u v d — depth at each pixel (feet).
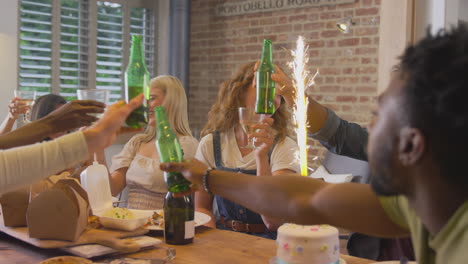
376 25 14.49
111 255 4.95
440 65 2.14
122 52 18.22
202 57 18.49
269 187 3.71
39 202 5.04
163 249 5.16
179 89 9.18
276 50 16.56
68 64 16.92
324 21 15.52
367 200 3.30
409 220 2.93
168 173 4.42
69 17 16.88
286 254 4.29
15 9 14.94
